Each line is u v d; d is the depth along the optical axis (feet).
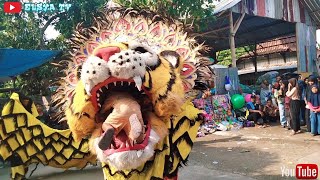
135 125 7.30
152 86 7.97
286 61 64.54
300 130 27.40
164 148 9.27
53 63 10.13
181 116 10.18
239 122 31.83
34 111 15.62
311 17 45.62
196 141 26.45
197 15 28.71
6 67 22.68
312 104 25.02
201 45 10.30
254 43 56.34
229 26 38.63
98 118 8.39
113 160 7.41
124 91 8.17
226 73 33.96
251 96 32.65
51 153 14.98
